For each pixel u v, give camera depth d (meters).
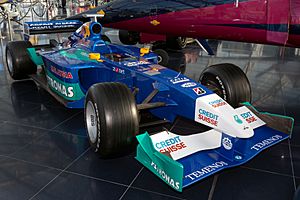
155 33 6.43
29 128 3.60
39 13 14.64
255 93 4.86
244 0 4.64
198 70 6.12
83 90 3.74
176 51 7.94
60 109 4.16
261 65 6.62
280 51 8.20
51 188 2.55
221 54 7.68
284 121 2.80
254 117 2.96
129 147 3.08
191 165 2.43
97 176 2.72
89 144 3.26
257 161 2.97
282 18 4.29
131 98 2.74
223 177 2.72
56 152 3.10
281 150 3.18
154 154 2.35
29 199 2.42
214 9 5.05
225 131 2.50
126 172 2.78
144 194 2.50
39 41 9.07
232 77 3.35
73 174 2.74
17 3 13.74
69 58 3.90
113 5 6.92
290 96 4.74
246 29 4.76
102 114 2.61
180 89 2.86
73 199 2.43
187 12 5.46
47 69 4.22
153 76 3.11
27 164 2.88
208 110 2.63
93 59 3.63
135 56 3.83
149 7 6.09
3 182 2.62
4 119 3.83
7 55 5.31
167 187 2.58
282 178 2.72
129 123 2.68
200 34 5.52
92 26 4.11
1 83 5.23
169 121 3.09
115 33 11.08
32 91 4.85
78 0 13.38
